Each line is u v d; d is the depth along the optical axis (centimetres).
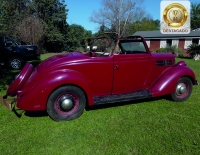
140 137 274
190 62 1252
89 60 329
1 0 2464
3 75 668
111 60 346
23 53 883
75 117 328
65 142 261
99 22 3494
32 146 252
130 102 415
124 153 239
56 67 311
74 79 308
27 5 2594
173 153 239
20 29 1858
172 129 297
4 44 864
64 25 2781
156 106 393
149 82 402
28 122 317
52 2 2617
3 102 339
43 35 2178
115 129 296
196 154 238
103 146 253
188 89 425
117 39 355
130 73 371
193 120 328
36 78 303
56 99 308
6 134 279
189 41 2002
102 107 385
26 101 295
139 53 392
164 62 412
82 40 2905
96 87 348
